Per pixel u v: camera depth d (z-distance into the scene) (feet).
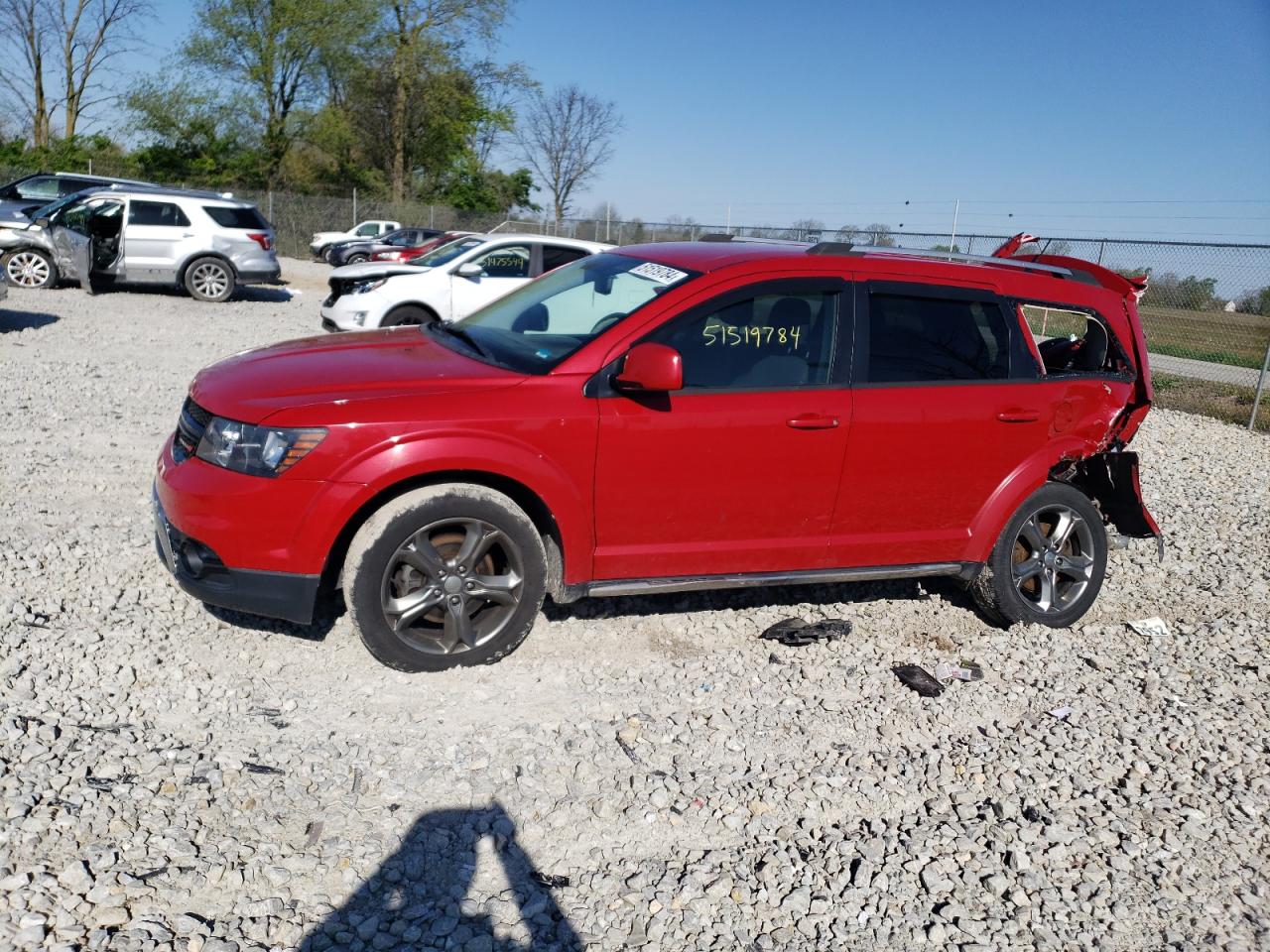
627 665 14.48
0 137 152.15
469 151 170.71
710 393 14.01
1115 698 14.80
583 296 15.30
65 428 24.80
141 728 11.76
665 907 9.70
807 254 14.98
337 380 13.23
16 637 13.38
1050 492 16.48
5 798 10.07
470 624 13.56
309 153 151.43
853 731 13.23
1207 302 51.49
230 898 9.21
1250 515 26.14
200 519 12.51
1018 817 11.62
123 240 55.01
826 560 15.24
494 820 10.69
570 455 13.32
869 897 10.06
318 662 13.64
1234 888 10.74
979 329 15.81
